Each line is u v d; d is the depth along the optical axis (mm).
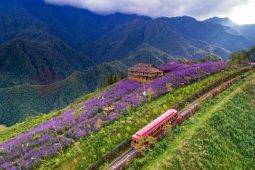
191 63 144750
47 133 82188
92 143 63844
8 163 67812
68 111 109125
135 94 95250
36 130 90812
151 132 60062
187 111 72625
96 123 75250
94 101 103375
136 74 119188
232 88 86312
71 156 60875
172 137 58906
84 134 71750
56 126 85875
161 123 62875
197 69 114000
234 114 70312
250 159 59312
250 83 86875
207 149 55938
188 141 56312
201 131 60031
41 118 139625
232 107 72688
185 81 100375
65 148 68125
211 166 52781
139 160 51625
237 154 58938
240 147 61281
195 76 104625
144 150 55188
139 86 105875
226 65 122438
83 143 66250
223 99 77750
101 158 54938
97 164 54031
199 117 67625
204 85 93438
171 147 55344
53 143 72188
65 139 71438
